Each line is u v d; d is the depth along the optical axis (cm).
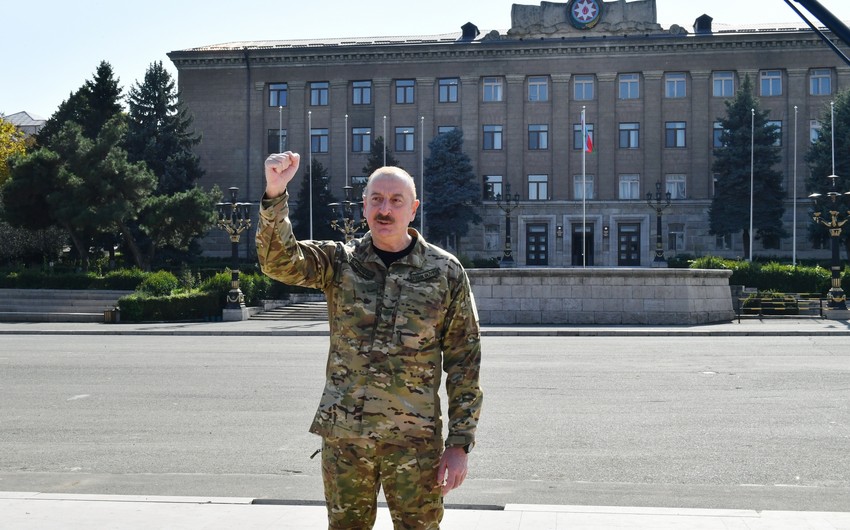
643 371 1689
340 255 420
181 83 7119
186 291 4022
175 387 1473
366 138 6988
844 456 935
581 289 3238
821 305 3688
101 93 6412
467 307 420
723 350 2170
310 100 7044
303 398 1346
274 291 4394
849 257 6053
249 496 764
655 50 6694
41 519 634
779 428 1095
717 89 6694
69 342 2633
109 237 6175
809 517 641
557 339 2642
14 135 6631
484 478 839
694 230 6669
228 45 7469
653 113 6725
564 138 6800
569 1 6788
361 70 6969
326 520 638
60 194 5053
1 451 964
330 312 420
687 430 1082
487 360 1909
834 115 5941
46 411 1230
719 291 3425
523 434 1057
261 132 7062
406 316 404
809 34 6475
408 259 411
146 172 5459
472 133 6862
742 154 6122
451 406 417
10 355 2106
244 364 1862
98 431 1079
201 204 5334
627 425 1116
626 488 797
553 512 661
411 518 404
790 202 6525
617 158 6781
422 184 6538
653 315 3212
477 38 7100
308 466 891
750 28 6962
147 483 812
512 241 6812
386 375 400
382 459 400
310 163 6588
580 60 6781
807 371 1680
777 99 6594
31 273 4562
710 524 623
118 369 1761
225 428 1096
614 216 6738
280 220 397
